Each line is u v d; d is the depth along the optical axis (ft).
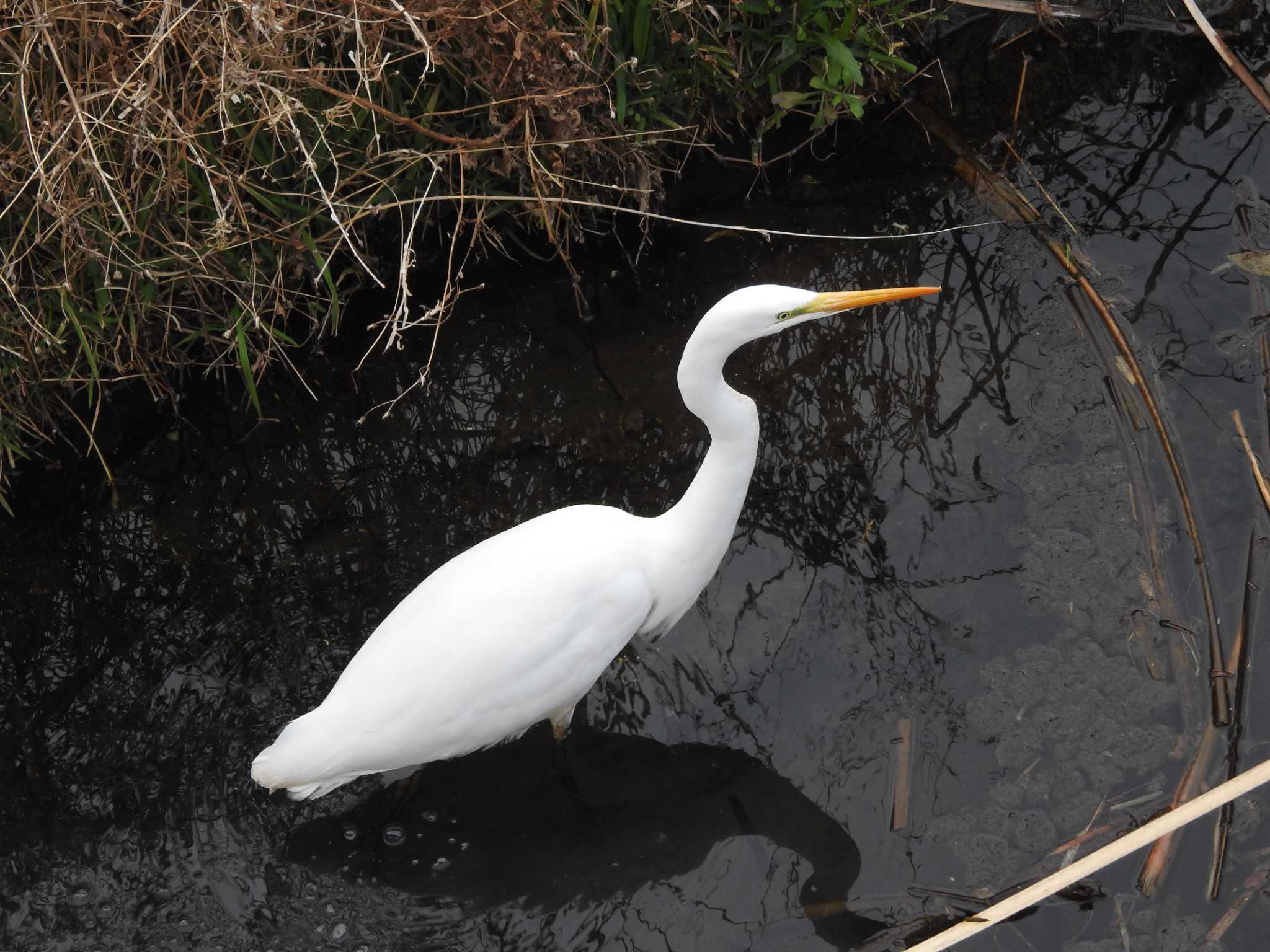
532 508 9.63
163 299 9.55
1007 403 9.85
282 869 8.79
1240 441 9.59
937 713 9.04
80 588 9.41
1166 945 8.47
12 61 8.98
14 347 9.29
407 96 9.64
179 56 9.19
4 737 9.05
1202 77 10.89
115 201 8.79
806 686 9.15
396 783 9.01
